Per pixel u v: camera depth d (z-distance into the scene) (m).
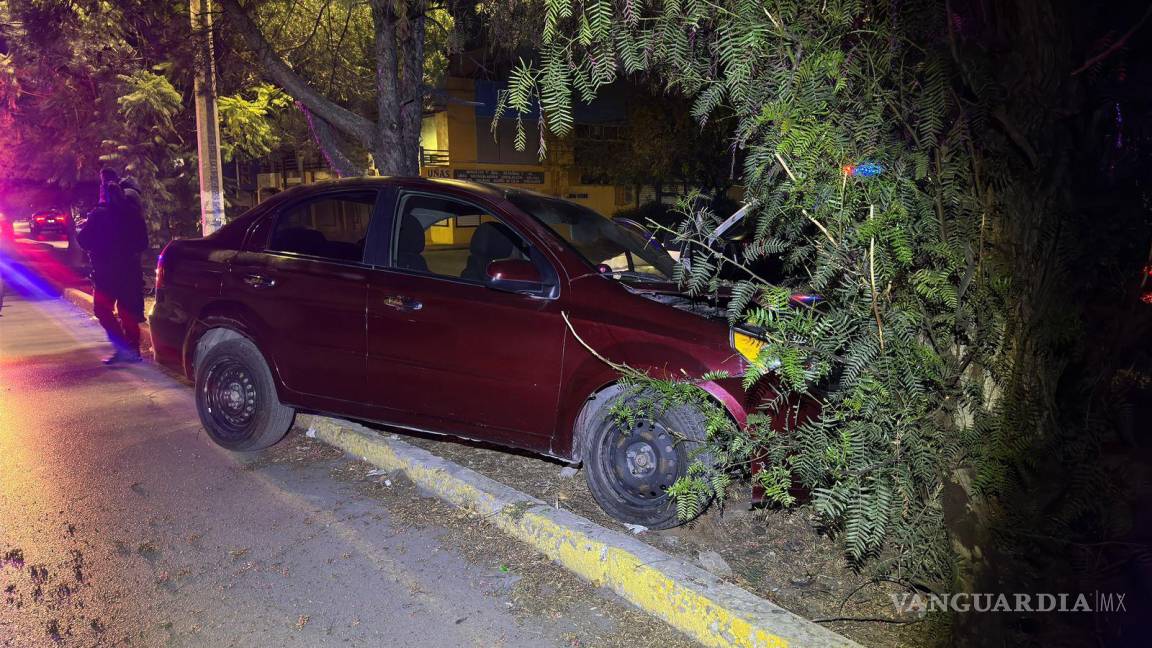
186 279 5.63
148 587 3.64
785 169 3.06
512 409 4.46
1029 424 2.97
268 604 3.49
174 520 4.38
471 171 32.41
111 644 3.18
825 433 3.37
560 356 4.29
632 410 3.93
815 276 3.13
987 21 2.95
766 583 3.61
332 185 5.36
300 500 4.65
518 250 4.67
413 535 4.18
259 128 16.02
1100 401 2.99
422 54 8.70
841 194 2.98
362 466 5.19
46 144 17.86
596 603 3.50
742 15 3.01
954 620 2.97
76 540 4.12
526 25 5.50
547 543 3.93
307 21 11.21
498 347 4.46
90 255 8.73
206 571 3.79
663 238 3.73
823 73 3.06
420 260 4.89
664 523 4.11
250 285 5.32
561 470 5.09
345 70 11.60
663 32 3.17
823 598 3.47
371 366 4.88
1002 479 2.95
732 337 3.91
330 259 5.14
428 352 4.67
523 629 3.30
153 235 17.36
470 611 3.44
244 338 5.45
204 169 11.37
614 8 3.15
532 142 34.09
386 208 5.05
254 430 5.38
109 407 6.77
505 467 5.15
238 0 9.20
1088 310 2.99
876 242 3.00
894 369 3.08
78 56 14.93
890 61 3.05
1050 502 2.93
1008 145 2.98
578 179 35.50
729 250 3.55
